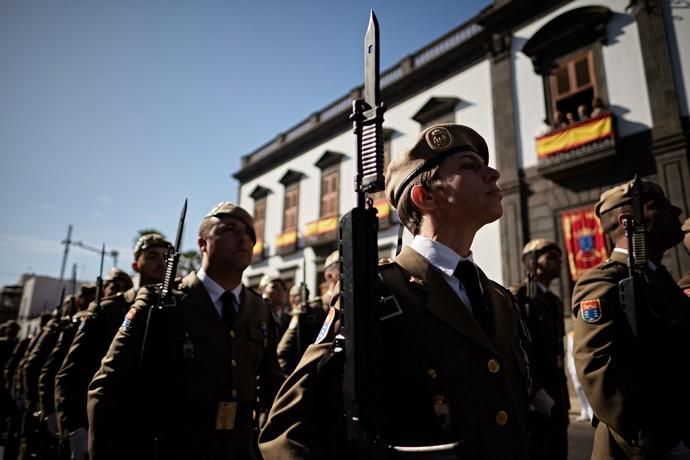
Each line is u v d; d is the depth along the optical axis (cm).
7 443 501
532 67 954
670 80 769
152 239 332
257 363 231
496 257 925
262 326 242
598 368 155
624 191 198
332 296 119
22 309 3131
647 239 187
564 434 297
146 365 189
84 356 261
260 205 1741
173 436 186
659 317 163
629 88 815
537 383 296
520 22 987
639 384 154
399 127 1213
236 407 204
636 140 791
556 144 863
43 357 428
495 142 977
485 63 1041
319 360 107
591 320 163
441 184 125
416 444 98
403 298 112
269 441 104
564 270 830
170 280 204
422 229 131
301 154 1584
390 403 102
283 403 108
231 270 233
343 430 97
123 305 286
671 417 151
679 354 159
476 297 123
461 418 99
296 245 1490
